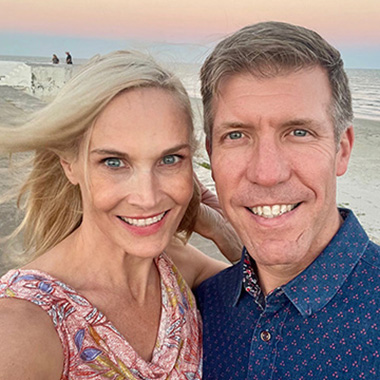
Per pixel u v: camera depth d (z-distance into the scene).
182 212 0.47
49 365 0.37
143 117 0.42
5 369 0.33
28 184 0.52
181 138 0.44
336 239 0.46
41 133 0.43
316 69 0.43
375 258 0.45
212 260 0.65
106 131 0.42
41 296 0.40
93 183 0.44
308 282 0.45
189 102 0.46
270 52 0.42
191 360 0.49
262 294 0.48
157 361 0.46
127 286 0.47
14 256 0.60
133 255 0.46
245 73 0.43
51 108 0.43
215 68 0.44
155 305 0.50
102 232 0.46
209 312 0.53
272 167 0.43
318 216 0.45
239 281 0.50
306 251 0.46
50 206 0.53
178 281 0.53
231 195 0.47
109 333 0.43
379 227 1.86
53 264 0.45
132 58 0.43
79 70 0.44
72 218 0.53
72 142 0.45
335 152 0.45
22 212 1.28
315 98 0.43
